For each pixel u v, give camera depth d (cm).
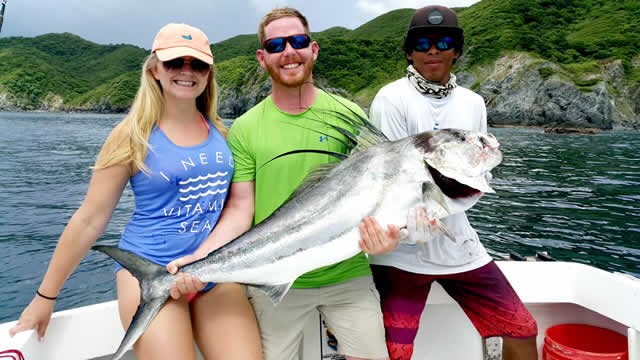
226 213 244
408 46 244
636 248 759
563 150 2550
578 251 742
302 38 234
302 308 241
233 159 245
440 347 272
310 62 243
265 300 242
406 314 235
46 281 212
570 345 272
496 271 242
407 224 202
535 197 1184
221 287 230
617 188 1327
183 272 208
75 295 579
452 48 236
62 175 1573
